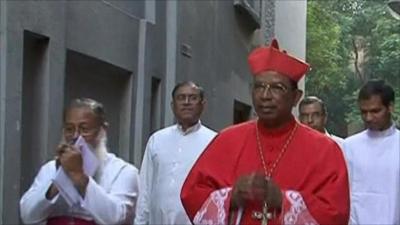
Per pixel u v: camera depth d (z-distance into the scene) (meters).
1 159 7.71
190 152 6.80
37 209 5.17
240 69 17.06
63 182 5.04
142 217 6.89
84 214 5.17
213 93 14.45
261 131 4.59
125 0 10.84
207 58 14.07
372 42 21.97
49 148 8.54
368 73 23.02
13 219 7.86
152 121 11.93
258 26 18.03
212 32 14.43
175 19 12.20
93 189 5.10
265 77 4.45
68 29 9.17
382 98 6.57
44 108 8.55
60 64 8.78
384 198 6.57
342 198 4.41
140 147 11.01
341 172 4.46
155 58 11.62
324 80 25.34
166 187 6.79
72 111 5.32
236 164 4.57
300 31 23.56
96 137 5.37
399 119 13.54
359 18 21.94
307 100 7.86
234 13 16.19
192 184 4.61
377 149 6.64
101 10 9.97
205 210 4.48
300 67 4.46
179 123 6.94
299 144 4.54
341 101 24.94
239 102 17.16
